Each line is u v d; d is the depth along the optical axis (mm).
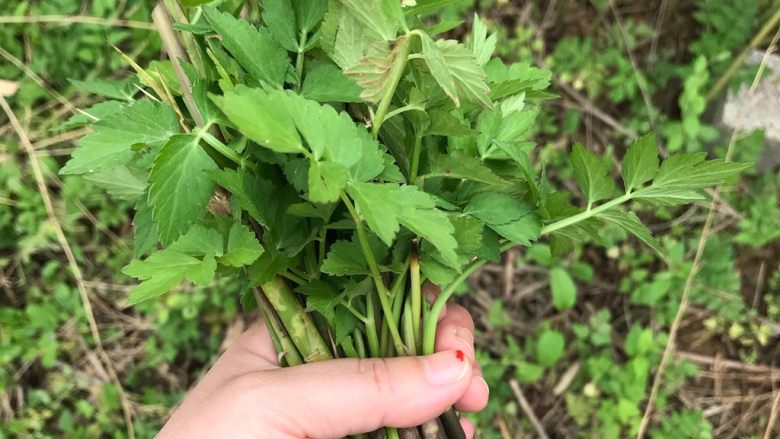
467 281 410
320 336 212
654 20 419
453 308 266
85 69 388
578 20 421
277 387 199
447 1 154
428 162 187
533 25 421
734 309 393
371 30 156
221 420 200
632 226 197
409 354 211
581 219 198
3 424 384
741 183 400
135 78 214
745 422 397
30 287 389
